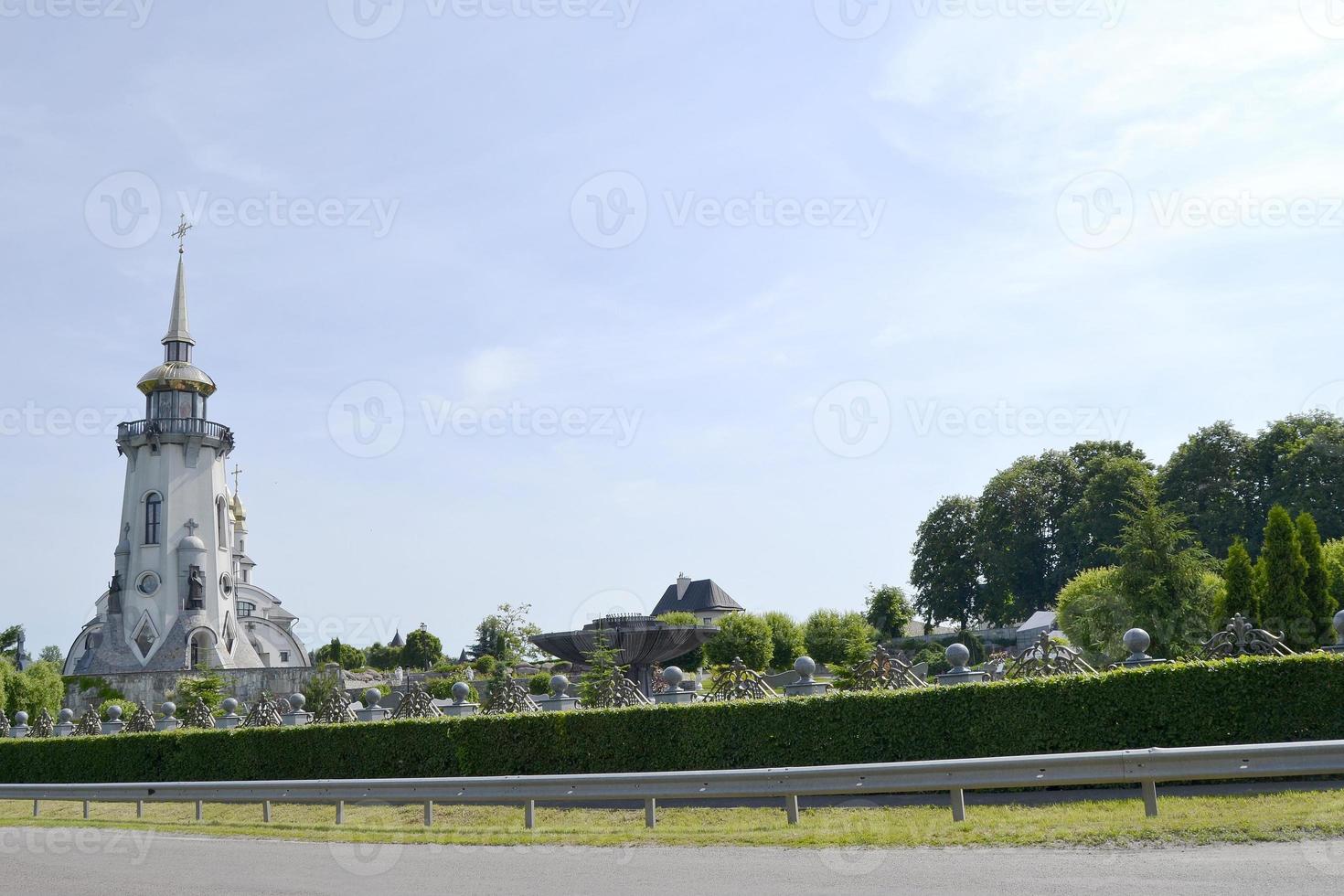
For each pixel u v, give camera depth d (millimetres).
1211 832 9734
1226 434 64250
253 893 10094
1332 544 30734
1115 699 13859
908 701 15234
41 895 10617
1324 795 10961
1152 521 30828
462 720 19312
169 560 69250
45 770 25703
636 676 27219
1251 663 13273
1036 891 8180
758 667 59656
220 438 73062
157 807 21562
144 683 63094
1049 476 73062
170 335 73688
